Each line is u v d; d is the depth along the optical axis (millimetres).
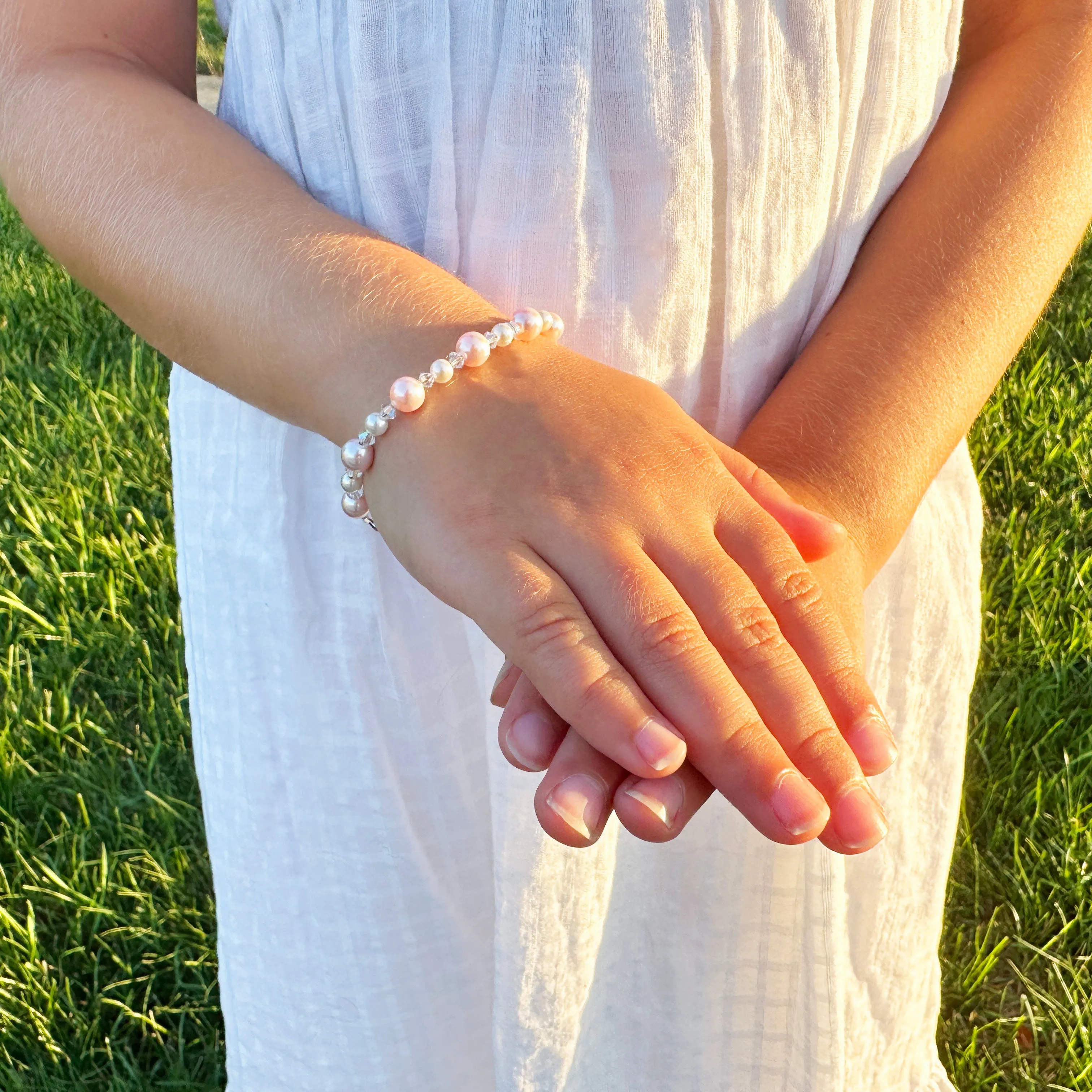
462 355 476
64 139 514
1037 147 562
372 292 490
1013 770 1090
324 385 488
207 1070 923
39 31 529
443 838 605
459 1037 640
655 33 512
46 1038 907
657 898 621
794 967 614
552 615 452
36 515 1402
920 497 536
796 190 545
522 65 511
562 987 583
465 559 460
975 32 612
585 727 450
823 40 533
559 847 565
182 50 564
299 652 574
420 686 579
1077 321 1751
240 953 633
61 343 1822
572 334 535
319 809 593
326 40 526
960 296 546
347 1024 625
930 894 659
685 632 453
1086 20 578
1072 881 999
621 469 466
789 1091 626
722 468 480
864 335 545
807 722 458
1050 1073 904
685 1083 643
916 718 632
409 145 527
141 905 1009
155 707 1189
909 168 579
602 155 522
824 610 476
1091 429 1505
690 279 537
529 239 525
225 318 498
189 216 502
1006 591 1284
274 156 547
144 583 1342
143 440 1585
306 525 566
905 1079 688
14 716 1167
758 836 602
